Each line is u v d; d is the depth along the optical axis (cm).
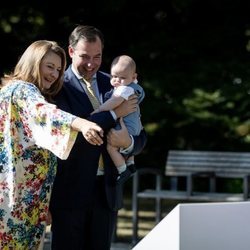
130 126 899
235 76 2527
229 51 2569
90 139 774
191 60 2558
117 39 2500
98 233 890
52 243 888
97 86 918
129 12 2494
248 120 2647
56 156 856
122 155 891
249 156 1647
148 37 2523
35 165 830
